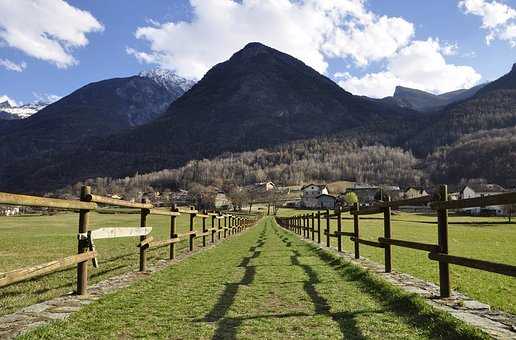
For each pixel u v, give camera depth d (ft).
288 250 53.88
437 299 21.58
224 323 18.45
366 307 21.22
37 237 86.48
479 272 35.70
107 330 17.40
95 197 24.12
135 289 25.70
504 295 25.20
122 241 73.77
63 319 18.52
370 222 180.65
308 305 21.79
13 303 23.32
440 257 21.88
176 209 43.34
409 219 227.20
